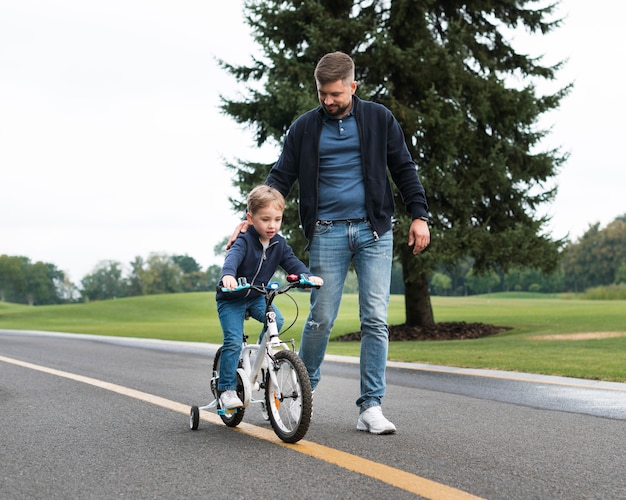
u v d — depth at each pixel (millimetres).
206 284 180375
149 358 11023
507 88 18828
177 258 187750
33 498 3330
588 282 134250
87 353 12023
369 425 4738
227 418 5023
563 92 19469
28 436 4742
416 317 20234
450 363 9789
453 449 4219
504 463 3861
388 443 4398
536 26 19969
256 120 19609
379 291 4883
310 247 4949
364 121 4891
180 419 5363
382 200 4891
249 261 4770
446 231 17469
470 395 6586
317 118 4922
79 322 40469
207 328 26906
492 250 18109
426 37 18578
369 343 4852
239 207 18781
